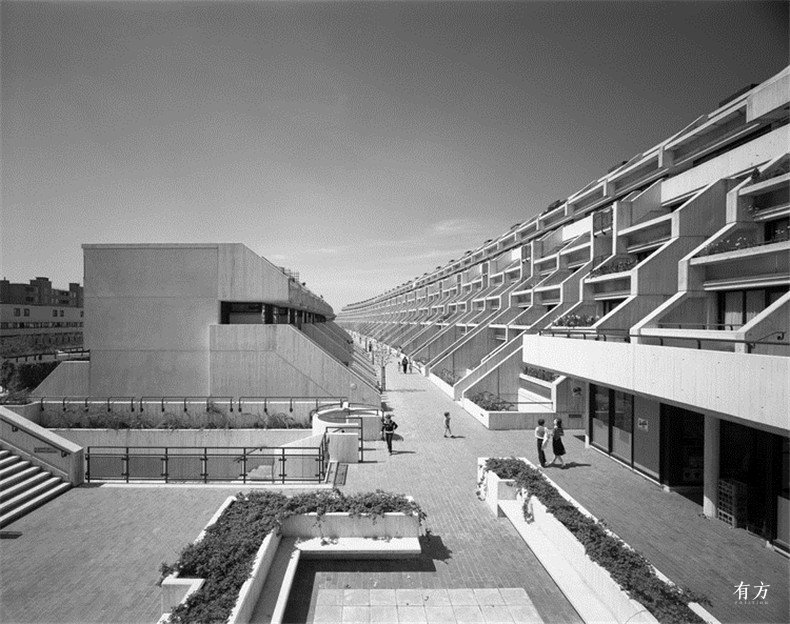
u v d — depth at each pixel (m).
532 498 11.62
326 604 8.59
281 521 10.46
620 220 20.11
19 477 13.87
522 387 27.42
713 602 8.47
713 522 11.91
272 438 20.88
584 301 21.75
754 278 12.12
